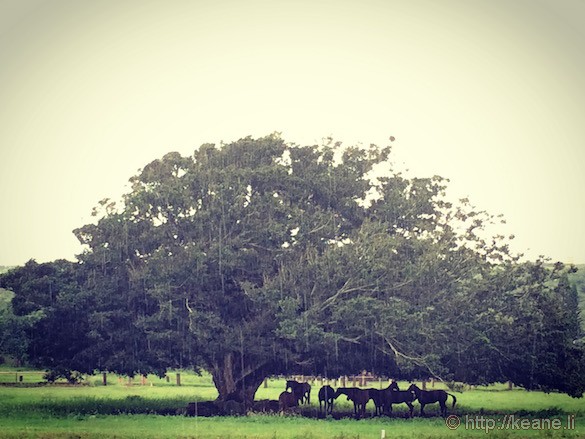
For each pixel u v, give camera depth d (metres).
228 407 64.50
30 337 68.00
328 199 67.94
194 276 64.31
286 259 65.88
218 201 65.25
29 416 59.78
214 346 64.19
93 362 67.50
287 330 61.22
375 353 65.62
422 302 66.31
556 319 66.06
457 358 64.94
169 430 52.56
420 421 58.88
